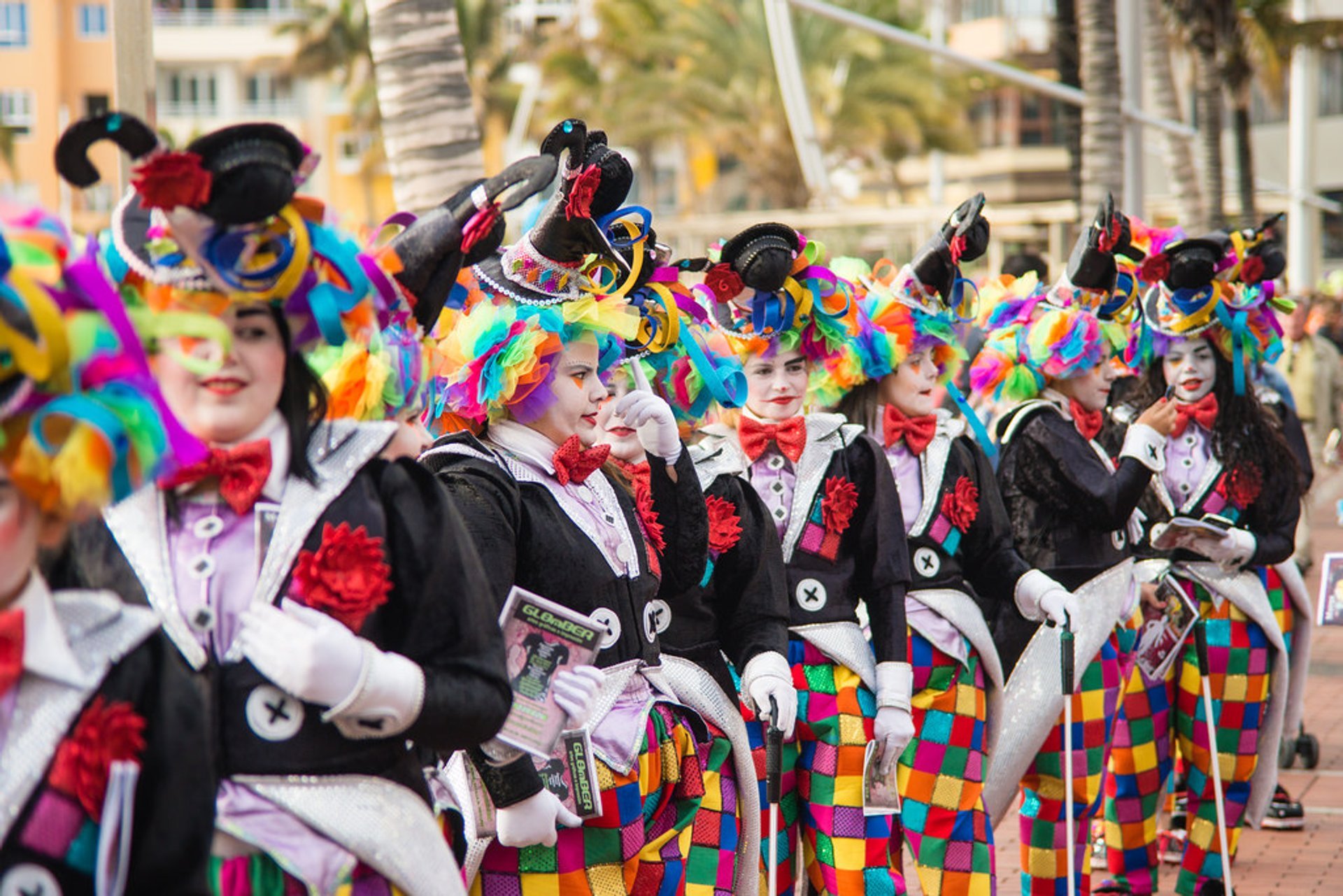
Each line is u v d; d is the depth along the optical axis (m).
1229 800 8.29
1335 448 13.59
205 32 72.69
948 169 64.50
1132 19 20.39
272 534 3.52
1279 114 52.56
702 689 5.49
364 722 3.52
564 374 4.97
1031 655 7.57
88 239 3.38
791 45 24.31
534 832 4.58
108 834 3.08
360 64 63.00
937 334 6.84
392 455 4.24
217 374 3.48
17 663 3.07
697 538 5.31
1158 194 49.53
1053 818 7.63
